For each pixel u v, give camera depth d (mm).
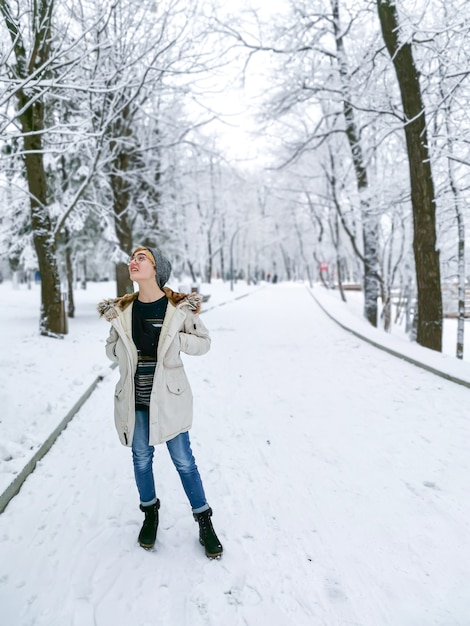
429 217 8891
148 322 2508
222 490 3375
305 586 2342
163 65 10258
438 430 4496
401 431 4520
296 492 3340
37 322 13336
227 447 4230
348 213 17500
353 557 2572
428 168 8883
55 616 2131
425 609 2166
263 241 57781
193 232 32531
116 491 3332
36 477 3506
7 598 2244
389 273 16734
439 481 3451
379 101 11773
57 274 10141
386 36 8984
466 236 13367
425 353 7934
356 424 4793
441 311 9023
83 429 4605
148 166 16922
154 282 2510
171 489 3379
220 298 26297
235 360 8484
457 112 10070
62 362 7320
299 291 37375
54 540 2727
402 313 22156
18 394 5367
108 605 2207
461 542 2689
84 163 13883
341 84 13242
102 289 32812
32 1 7094
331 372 7277
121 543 2711
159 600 2244
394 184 12547
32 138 9422
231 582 2375
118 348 2543
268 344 10336
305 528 2871
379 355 8461
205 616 2139
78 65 7992
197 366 7918
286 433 4598
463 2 8648
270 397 5969
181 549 2664
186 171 19219
